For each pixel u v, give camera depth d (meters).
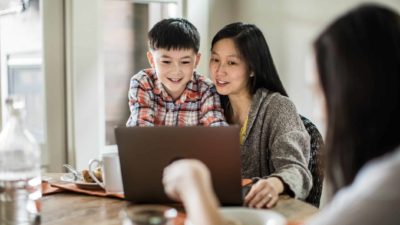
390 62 0.75
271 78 1.75
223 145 1.14
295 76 2.59
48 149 2.44
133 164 1.17
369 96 0.75
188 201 0.80
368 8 0.79
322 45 0.80
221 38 1.72
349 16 0.79
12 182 1.03
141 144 1.16
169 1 2.74
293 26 2.59
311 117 2.47
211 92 1.83
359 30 0.76
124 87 2.64
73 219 1.08
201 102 1.84
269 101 1.69
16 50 2.33
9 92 2.33
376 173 0.71
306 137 1.58
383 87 0.75
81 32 2.42
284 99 1.69
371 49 0.75
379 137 0.77
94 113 2.50
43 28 2.37
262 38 1.74
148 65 2.72
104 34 2.54
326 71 0.80
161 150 1.16
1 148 1.06
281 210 1.14
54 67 2.42
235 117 1.84
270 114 1.67
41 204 1.20
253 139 1.69
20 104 1.09
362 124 0.77
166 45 1.73
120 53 2.61
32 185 1.05
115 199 1.26
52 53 2.41
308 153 1.57
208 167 1.14
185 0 2.80
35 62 2.39
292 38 2.60
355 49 0.76
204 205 0.78
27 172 1.05
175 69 1.75
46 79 2.40
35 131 2.42
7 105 1.08
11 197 1.02
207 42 2.89
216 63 1.75
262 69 1.73
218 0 2.92
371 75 0.75
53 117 2.45
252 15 2.88
